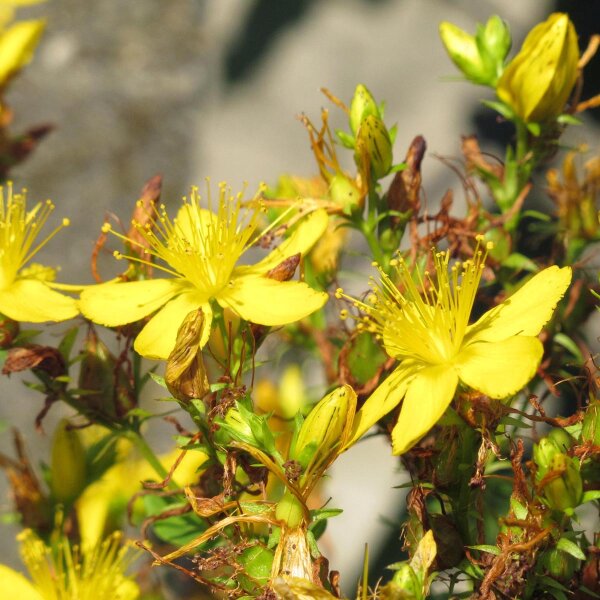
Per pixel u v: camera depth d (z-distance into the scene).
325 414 0.19
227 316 0.21
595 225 0.23
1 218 0.22
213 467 0.20
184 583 0.24
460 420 0.19
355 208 0.22
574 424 0.20
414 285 0.20
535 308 0.20
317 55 0.39
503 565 0.19
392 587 0.19
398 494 0.31
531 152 0.23
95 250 0.22
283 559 0.19
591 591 0.19
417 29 0.37
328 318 0.24
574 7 0.33
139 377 0.22
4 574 0.22
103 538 0.23
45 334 0.39
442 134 0.35
